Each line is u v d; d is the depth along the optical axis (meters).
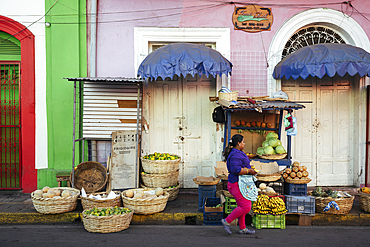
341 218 5.12
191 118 6.62
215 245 4.08
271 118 6.53
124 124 5.99
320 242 4.24
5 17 6.25
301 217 5.05
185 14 6.44
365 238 4.43
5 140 6.50
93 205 4.91
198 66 5.29
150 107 6.56
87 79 5.20
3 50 6.46
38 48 6.29
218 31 6.45
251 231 4.54
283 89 6.64
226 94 5.68
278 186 5.64
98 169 5.84
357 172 6.58
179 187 6.53
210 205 5.25
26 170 6.36
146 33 6.40
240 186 4.34
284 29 6.47
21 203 5.58
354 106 6.68
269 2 6.49
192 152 6.64
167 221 5.07
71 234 4.48
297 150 6.66
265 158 5.64
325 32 6.74
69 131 6.29
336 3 6.52
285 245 4.11
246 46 6.49
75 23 6.25
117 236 4.41
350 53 5.38
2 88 6.48
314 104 6.68
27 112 6.32
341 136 6.72
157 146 6.60
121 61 6.39
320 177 6.69
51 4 6.25
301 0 6.49
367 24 6.59
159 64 5.27
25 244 4.08
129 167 5.77
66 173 5.93
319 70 5.39
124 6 6.39
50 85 6.32
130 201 4.91
